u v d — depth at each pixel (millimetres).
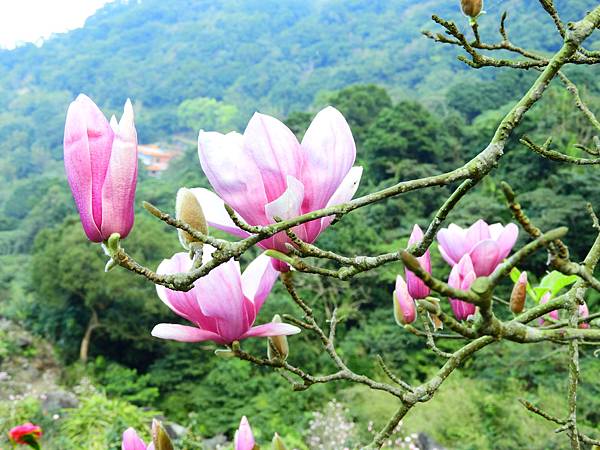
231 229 842
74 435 8992
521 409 10914
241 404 15461
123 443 1024
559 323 1131
